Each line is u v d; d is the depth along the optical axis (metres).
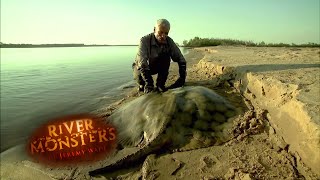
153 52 5.33
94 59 21.56
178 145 3.46
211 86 5.79
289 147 3.13
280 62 6.79
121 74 11.01
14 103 7.46
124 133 3.80
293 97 3.55
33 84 10.12
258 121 3.82
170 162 3.21
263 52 11.20
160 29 5.12
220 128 3.69
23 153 3.99
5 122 5.89
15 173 3.43
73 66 15.87
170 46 5.45
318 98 3.38
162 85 5.87
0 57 28.56
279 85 4.11
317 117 2.86
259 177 2.78
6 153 4.08
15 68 15.98
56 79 10.95
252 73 5.15
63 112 6.16
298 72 5.14
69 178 3.14
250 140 3.51
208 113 3.80
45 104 7.09
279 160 3.04
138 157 3.36
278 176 2.79
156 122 3.62
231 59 8.09
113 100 6.49
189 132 3.58
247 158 3.15
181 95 3.99
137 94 6.17
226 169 3.01
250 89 4.89
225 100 4.29
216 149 3.38
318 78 4.50
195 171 3.04
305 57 8.12
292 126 3.21
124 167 3.32
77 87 8.88
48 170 3.36
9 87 9.70
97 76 10.93
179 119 3.65
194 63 10.85
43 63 19.25
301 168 2.80
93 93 7.69
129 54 28.27
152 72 5.62
